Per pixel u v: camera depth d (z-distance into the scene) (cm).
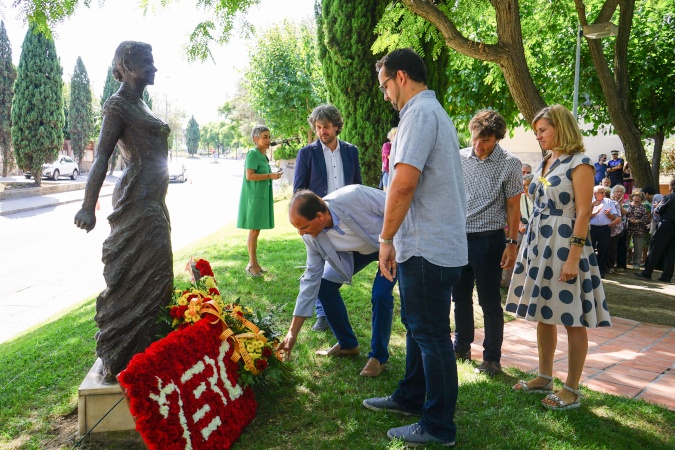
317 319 461
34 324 643
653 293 783
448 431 271
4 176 3073
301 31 2234
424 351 268
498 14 706
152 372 239
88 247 1181
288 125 2152
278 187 2008
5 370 380
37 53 2514
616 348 485
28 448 277
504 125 379
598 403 335
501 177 380
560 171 320
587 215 309
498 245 379
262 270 657
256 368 304
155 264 294
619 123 1000
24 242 1241
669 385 384
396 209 252
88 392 281
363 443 275
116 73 302
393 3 772
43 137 2570
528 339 490
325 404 318
